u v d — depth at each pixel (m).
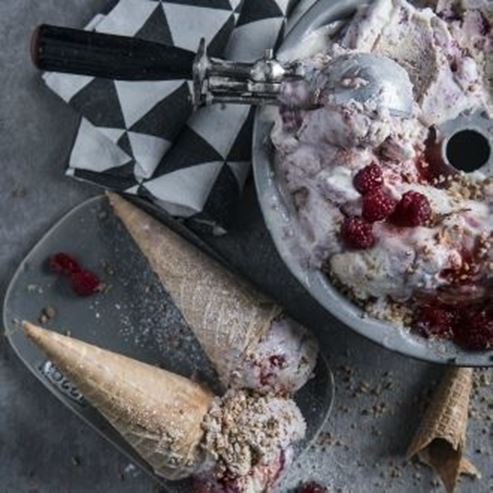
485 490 0.89
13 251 0.89
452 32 0.78
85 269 0.88
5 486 0.90
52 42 0.74
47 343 0.81
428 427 0.85
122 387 0.81
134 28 0.85
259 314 0.83
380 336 0.77
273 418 0.83
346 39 0.77
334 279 0.77
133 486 0.89
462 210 0.75
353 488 0.89
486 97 0.78
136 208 0.86
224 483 0.83
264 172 0.77
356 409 0.89
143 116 0.85
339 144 0.74
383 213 0.74
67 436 0.90
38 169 0.89
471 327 0.77
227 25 0.84
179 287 0.84
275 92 0.73
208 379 0.87
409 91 0.74
